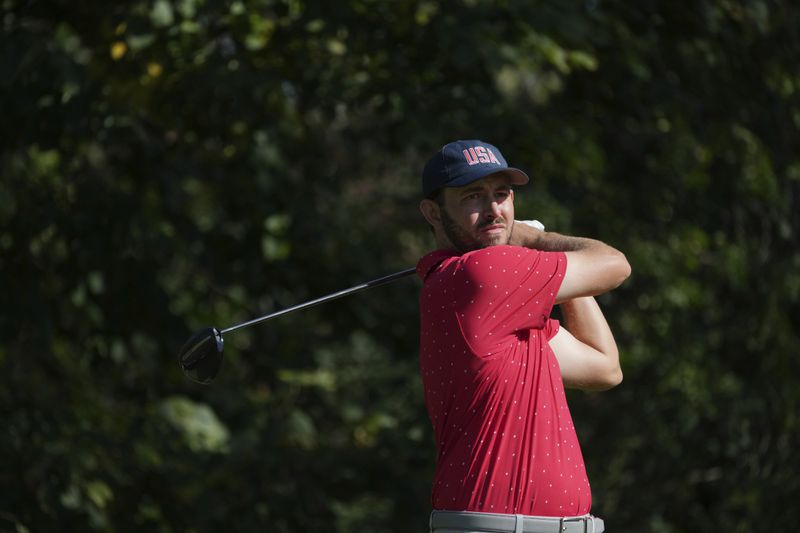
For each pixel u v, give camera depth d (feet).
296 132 90.43
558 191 100.94
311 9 78.79
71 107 76.95
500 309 33.71
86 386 89.40
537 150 89.20
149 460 84.79
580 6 82.38
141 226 87.10
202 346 38.86
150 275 88.12
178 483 86.99
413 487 98.37
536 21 77.00
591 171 98.02
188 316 102.89
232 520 92.07
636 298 105.09
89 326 89.04
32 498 73.31
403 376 108.58
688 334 104.99
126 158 93.81
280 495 95.61
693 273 107.45
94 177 88.33
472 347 33.55
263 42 80.23
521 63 76.59
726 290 108.88
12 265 83.97
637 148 109.29
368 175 129.70
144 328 89.81
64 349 88.74
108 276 86.43
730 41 93.50
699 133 100.63
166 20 75.56
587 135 94.79
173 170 100.83
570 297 34.60
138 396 99.66
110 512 81.97
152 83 83.71
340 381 111.34
